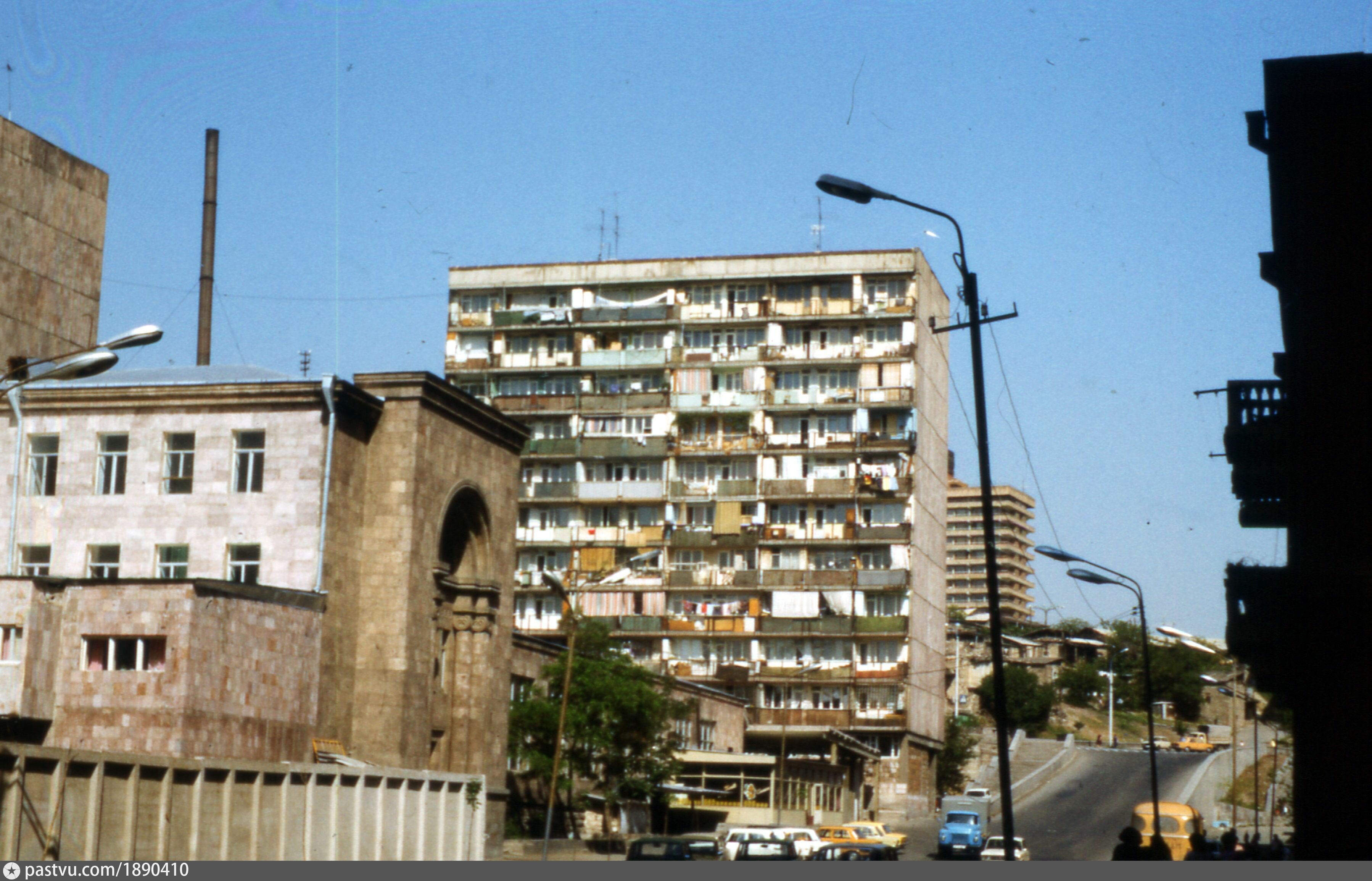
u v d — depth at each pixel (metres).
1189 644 49.62
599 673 67.19
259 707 44.28
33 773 26.36
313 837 34.47
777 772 81.81
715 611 95.19
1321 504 28.95
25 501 51.09
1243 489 35.91
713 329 98.31
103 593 42.53
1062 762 122.25
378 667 49.88
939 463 103.94
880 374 95.31
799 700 94.81
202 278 74.88
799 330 97.12
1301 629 28.81
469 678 53.78
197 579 42.09
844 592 93.69
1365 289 29.23
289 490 48.88
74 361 26.95
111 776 28.27
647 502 96.62
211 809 31.03
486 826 50.44
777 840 51.75
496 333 100.38
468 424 54.41
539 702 65.62
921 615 96.88
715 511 96.44
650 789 66.56
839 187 27.23
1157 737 162.62
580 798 71.81
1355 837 27.58
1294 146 30.19
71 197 72.75
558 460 98.31
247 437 49.75
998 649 26.67
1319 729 28.34
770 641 95.00
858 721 92.94
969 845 68.00
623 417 97.94
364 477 51.00
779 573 94.56
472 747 53.28
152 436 50.50
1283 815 88.00
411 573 50.41
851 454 94.88
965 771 118.88
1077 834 80.81
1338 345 29.20
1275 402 35.78
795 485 95.00
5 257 68.75
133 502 50.19
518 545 98.06
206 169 75.75
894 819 93.19
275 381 49.28
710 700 87.44
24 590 42.16
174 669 41.59
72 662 42.44
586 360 98.88
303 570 48.22
